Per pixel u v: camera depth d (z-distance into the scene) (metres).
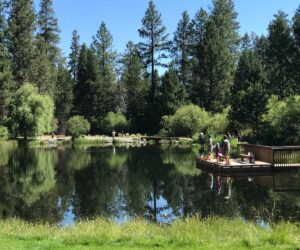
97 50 82.56
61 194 21.31
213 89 66.56
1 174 28.02
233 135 47.12
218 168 26.72
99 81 76.69
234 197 19.47
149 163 32.97
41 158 37.25
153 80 73.19
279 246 9.06
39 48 68.75
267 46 62.03
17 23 64.88
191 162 33.00
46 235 10.58
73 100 77.25
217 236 10.77
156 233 11.13
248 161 28.53
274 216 15.65
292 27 53.78
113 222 13.95
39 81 67.75
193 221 13.05
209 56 66.56
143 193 21.16
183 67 76.44
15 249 9.04
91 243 9.62
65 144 54.84
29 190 22.44
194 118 55.78
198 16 72.38
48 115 55.94
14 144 52.72
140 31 75.06
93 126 74.38
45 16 76.06
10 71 59.91
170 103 66.19
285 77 57.69
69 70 86.25
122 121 70.69
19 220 14.86
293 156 28.61
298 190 20.77
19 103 54.78
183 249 9.05
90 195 20.94
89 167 31.20
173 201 19.08
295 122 35.06
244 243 9.34
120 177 26.31
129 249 9.08
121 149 46.03
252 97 40.75
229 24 72.44
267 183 22.81
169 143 53.78
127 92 76.06
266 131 37.19
